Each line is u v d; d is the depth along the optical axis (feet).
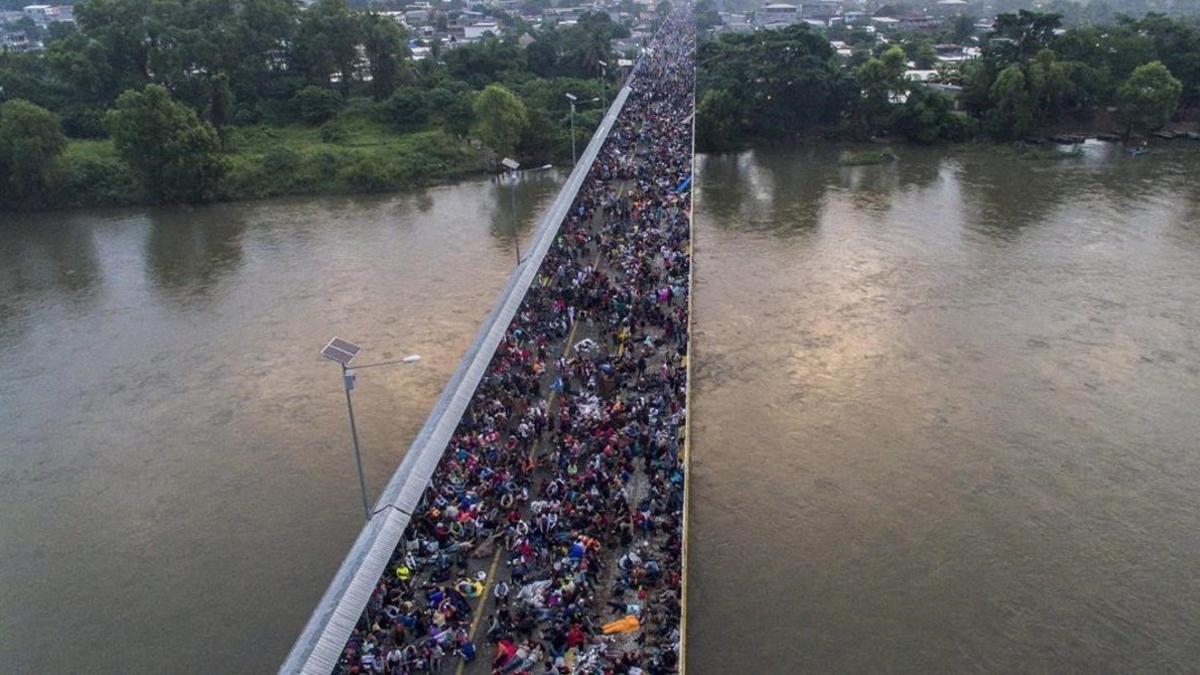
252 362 195.93
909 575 124.47
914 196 320.91
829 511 138.41
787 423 163.94
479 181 363.56
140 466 157.38
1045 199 310.24
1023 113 401.08
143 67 436.35
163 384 187.73
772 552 129.39
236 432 167.02
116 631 119.14
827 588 122.21
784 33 441.68
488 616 105.60
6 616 122.52
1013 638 113.09
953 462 150.82
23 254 283.18
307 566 130.21
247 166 354.54
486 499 122.62
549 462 131.85
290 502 145.07
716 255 258.78
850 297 223.51
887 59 416.46
